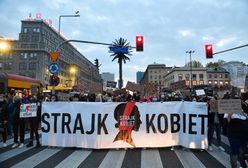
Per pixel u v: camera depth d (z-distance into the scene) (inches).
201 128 324.5
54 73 550.9
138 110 327.0
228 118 221.8
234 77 944.3
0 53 3393.2
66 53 4183.1
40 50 3361.2
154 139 324.5
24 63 3363.7
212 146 348.2
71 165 252.1
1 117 341.7
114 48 688.4
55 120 335.0
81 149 327.0
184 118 327.0
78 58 4869.6
